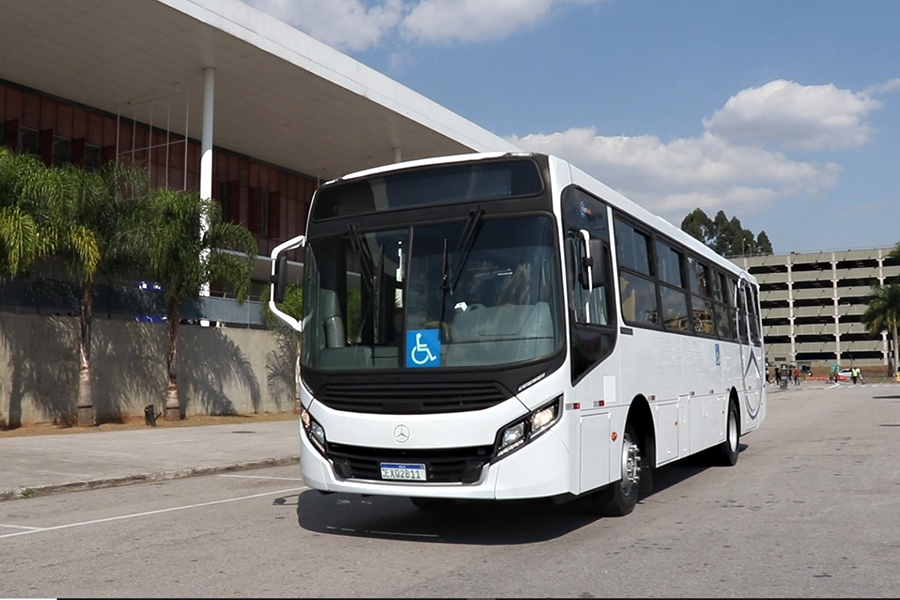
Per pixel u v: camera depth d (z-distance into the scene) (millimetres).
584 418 7676
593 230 8445
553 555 7012
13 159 20766
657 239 10750
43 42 29922
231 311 30312
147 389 26234
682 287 11688
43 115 34594
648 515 9062
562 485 7172
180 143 40438
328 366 7848
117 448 17859
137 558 7141
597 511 8945
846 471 12945
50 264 23172
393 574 6348
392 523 8672
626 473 8953
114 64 31953
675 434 10711
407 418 7301
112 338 25188
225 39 30141
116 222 23688
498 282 7453
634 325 9359
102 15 28078
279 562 6828
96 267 22312
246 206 44438
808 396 49312
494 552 7160
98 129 36719
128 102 35844
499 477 7031
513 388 7109
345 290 8016
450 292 7531
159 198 25062
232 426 25000
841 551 7156
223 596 5758
